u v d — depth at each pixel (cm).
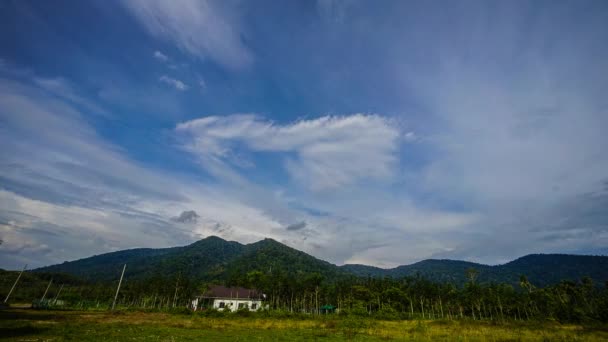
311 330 2994
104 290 9944
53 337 1919
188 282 9150
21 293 9556
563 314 6856
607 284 8850
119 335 2120
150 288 8919
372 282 10444
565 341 2478
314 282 9738
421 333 2870
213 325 3206
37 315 3609
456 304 8869
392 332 2897
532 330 3425
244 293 8050
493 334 2845
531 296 8450
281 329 3069
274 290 9388
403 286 10050
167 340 1972
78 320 3197
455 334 2808
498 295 8425
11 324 2488
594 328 3959
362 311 6228
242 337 2322
